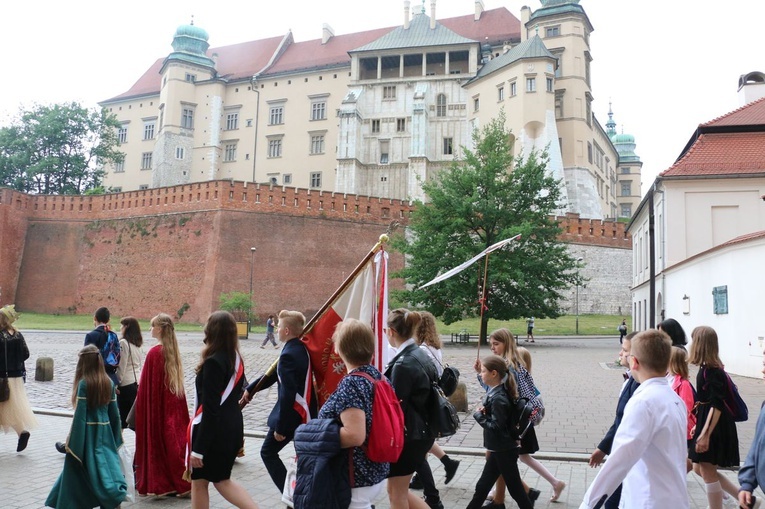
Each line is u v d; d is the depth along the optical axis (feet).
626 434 13.07
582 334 140.67
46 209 183.11
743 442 33.91
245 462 29.32
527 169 117.19
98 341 29.53
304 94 249.75
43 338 107.55
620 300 168.66
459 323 155.22
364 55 232.94
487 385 21.50
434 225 116.67
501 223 116.16
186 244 160.76
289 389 19.83
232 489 19.08
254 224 159.53
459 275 111.45
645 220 110.73
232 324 19.84
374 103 230.89
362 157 228.63
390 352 25.46
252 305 138.41
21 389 30.45
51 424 37.65
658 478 13.17
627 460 12.89
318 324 21.49
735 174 86.07
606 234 171.01
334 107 243.60
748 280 62.44
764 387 54.24
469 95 220.84
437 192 117.50
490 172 116.98
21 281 179.52
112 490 20.12
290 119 250.98
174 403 24.56
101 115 240.32
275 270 159.02
